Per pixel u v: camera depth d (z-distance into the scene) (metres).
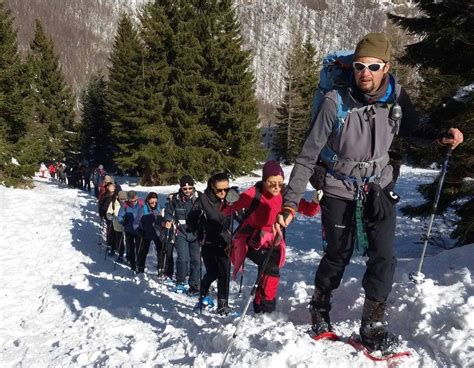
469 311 3.51
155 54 34.66
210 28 34.72
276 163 4.55
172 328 4.92
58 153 46.81
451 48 8.69
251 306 6.14
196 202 5.95
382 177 3.33
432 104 8.68
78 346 4.96
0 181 25.75
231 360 3.46
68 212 17.53
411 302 4.03
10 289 7.98
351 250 3.49
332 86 3.24
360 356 3.29
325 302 3.71
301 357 3.28
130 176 42.50
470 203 8.98
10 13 26.16
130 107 36.06
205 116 35.44
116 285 7.78
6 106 25.30
